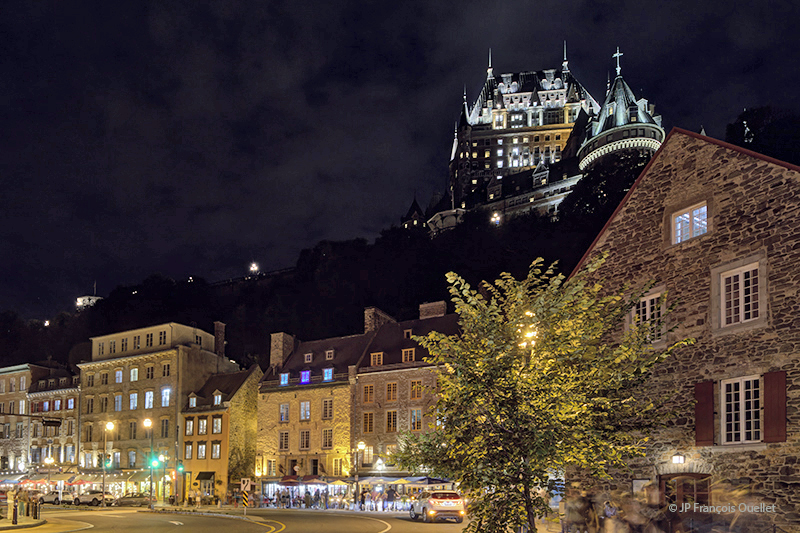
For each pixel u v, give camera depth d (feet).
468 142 614.75
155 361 217.77
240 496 177.58
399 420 168.55
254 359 371.76
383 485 163.32
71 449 230.48
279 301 417.49
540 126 606.96
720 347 66.23
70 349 405.80
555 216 394.52
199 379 217.97
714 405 65.72
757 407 62.44
